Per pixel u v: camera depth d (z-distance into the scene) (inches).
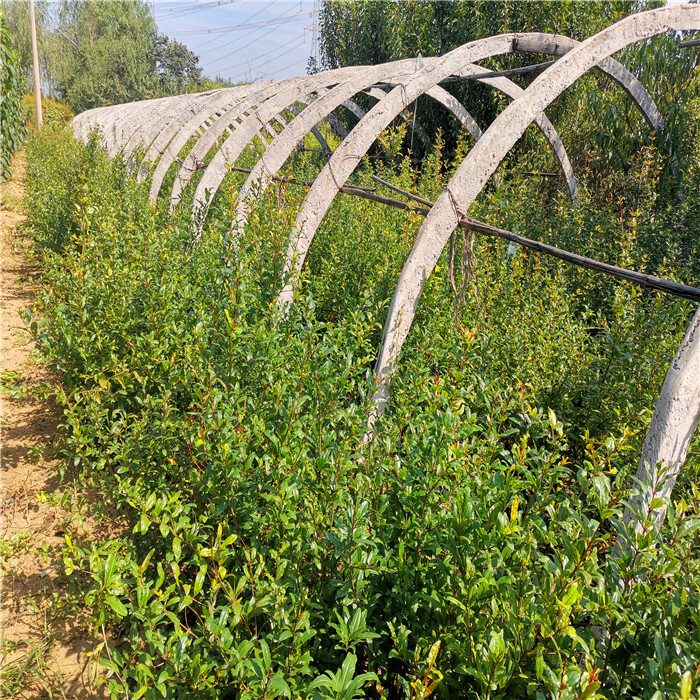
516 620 72.6
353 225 264.2
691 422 105.4
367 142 230.8
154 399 140.2
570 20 450.0
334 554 90.2
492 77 336.8
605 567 90.3
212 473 106.7
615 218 263.6
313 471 103.9
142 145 499.5
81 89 2148.1
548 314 174.1
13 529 154.6
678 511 79.2
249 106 381.1
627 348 156.3
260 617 103.0
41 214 384.2
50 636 124.3
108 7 2645.2
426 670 67.5
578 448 159.9
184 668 80.2
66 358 177.6
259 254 190.7
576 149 360.8
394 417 123.3
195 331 136.8
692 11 216.7
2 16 615.2
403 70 300.2
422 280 164.9
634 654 73.9
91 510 135.8
